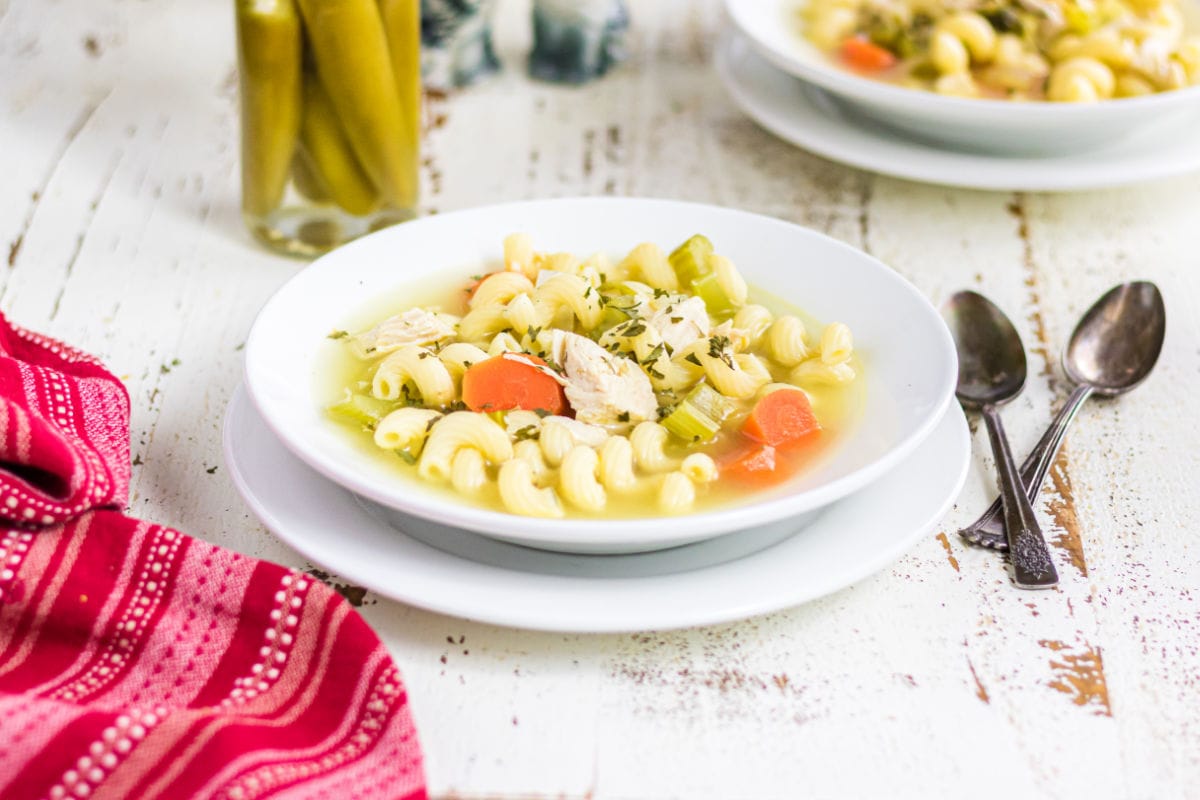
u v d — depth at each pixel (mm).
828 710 584
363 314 701
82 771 529
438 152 904
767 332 693
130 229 828
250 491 615
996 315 738
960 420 657
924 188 884
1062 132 818
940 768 567
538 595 581
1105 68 858
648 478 628
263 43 733
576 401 653
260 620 584
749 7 923
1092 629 614
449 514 570
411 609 614
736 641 607
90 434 650
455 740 571
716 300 710
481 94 969
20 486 597
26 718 531
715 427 647
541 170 892
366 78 743
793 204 865
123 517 604
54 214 835
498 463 626
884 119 851
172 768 533
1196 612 622
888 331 681
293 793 532
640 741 573
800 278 720
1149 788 563
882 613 618
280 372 646
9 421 599
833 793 559
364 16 729
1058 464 689
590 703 584
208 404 712
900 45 909
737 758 568
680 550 605
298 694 571
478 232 739
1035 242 839
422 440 634
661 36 1048
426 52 957
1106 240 842
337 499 617
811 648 605
